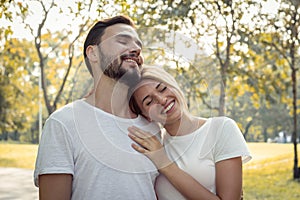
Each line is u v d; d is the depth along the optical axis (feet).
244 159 8.03
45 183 6.96
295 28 31.37
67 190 6.97
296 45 32.53
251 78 34.17
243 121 62.69
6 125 68.95
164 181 7.62
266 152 48.14
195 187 7.43
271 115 61.93
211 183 7.72
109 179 6.98
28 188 39.99
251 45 30.99
